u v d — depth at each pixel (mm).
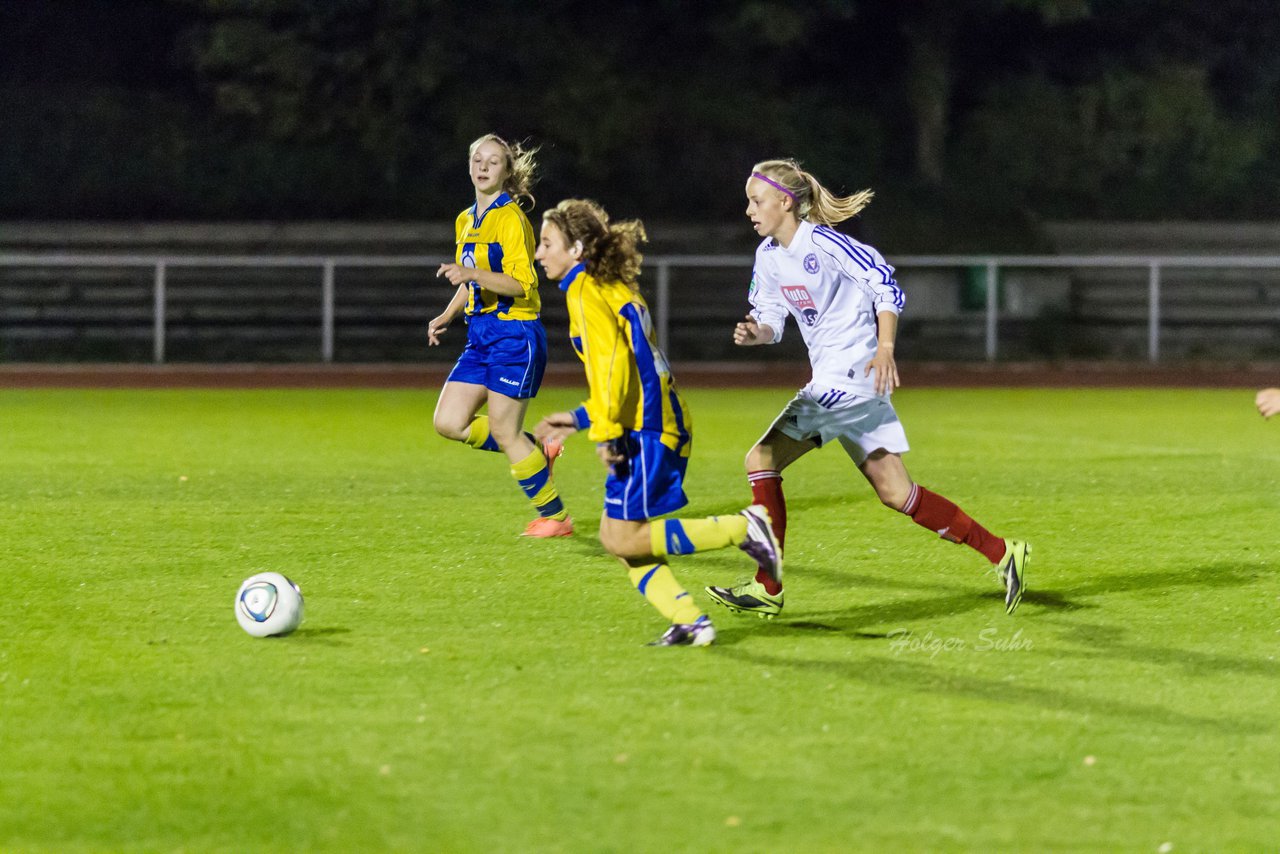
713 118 80625
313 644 15367
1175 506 25109
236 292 70750
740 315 69188
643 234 14555
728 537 14984
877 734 12328
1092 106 83625
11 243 74312
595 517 23906
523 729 12430
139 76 86625
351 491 26750
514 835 10172
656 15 81562
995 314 67812
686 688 13680
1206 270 73000
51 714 12867
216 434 37281
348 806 10703
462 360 22344
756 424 40844
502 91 79062
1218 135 84562
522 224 21703
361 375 58938
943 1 78938
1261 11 87312
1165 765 11602
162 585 18375
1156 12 86438
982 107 85375
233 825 10367
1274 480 28422
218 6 77750
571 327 14500
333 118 80000
